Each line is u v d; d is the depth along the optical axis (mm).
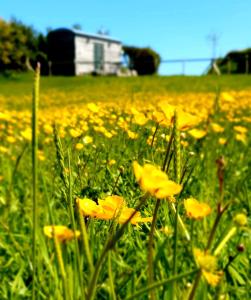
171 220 350
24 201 745
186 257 380
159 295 325
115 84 6355
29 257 481
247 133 1355
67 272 239
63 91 5746
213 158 799
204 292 264
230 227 207
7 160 1049
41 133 1343
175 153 248
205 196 601
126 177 439
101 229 350
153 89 4945
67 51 11305
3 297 408
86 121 690
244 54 9359
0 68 10586
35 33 11328
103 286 350
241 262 437
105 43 12188
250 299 371
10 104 3758
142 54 12727
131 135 526
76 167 427
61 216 608
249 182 699
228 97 822
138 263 408
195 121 252
